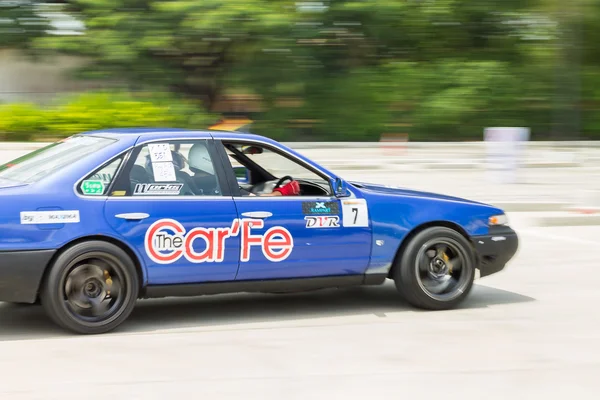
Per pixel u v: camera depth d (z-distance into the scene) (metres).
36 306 7.27
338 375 5.40
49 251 6.04
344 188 7.00
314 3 30.80
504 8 32.16
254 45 30.31
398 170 20.38
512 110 32.62
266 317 7.05
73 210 6.12
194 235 6.46
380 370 5.52
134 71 30.16
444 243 7.26
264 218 6.66
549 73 33.06
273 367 5.57
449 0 31.92
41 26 29.42
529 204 13.69
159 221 6.36
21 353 5.82
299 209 6.78
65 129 25.97
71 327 6.21
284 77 31.23
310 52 31.42
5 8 29.27
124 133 6.66
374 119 32.22
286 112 32.03
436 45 33.22
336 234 6.89
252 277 6.71
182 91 31.56
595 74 33.38
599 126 33.81
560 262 9.62
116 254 6.23
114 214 6.23
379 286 8.42
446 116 31.81
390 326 6.74
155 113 27.48
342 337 6.38
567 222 12.51
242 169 7.37
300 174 7.21
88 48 29.30
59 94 30.11
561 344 6.23
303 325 6.77
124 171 6.37
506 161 17.62
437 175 19.41
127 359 5.71
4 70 31.12
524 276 8.85
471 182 17.94
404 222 7.11
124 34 29.31
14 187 6.11
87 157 6.34
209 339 6.29
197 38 29.28
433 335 6.45
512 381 5.33
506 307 7.45
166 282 6.46
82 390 5.04
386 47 33.06
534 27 32.94
